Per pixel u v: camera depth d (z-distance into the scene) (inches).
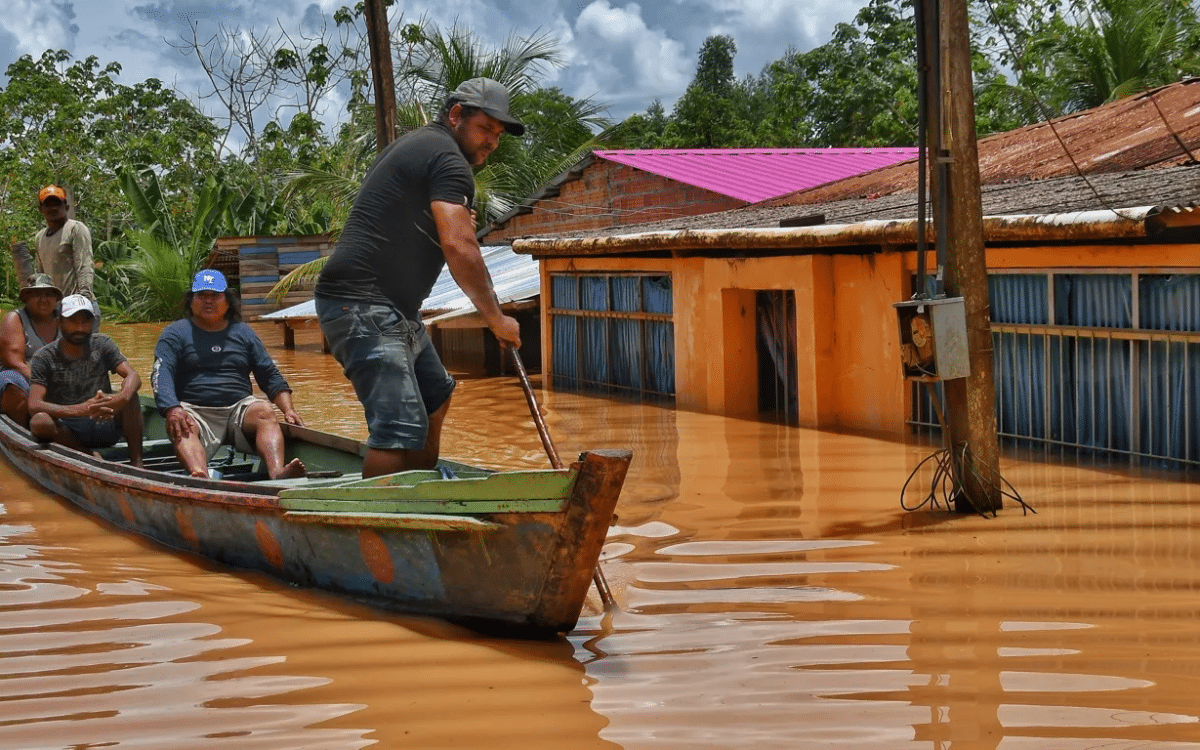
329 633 187.6
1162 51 952.3
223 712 152.9
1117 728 137.3
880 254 362.0
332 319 214.5
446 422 422.0
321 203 1262.3
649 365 480.4
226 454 339.9
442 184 206.2
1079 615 181.0
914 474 283.6
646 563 223.9
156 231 1229.1
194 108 1619.1
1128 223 277.0
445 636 184.9
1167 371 292.0
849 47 1249.4
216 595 213.9
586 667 167.3
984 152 504.1
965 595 194.5
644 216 731.4
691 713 147.2
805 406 387.9
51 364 319.9
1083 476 287.1
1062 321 319.6
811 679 157.6
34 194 1390.3
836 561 220.4
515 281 623.8
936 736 136.7
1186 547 218.5
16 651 180.7
